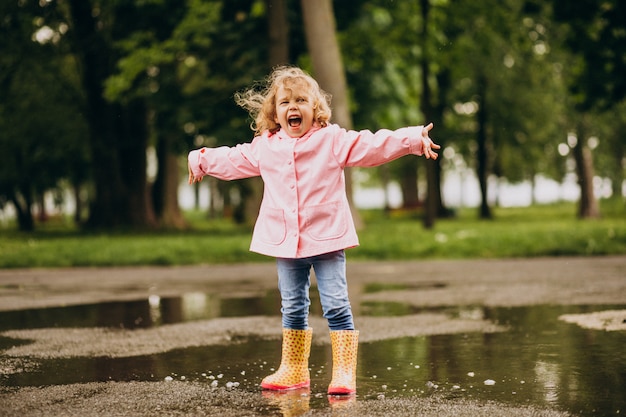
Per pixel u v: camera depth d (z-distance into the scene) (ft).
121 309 25.26
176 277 38.11
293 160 13.30
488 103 110.73
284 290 13.53
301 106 13.38
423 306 24.39
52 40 80.53
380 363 15.16
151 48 67.15
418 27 73.46
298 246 13.14
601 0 55.31
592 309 22.26
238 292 30.50
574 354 15.55
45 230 101.45
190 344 18.06
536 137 114.01
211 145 78.59
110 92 67.97
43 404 12.11
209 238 55.88
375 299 26.63
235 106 71.00
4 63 78.59
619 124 104.47
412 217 125.70
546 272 35.04
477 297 26.40
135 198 88.02
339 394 12.63
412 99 94.73
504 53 98.32
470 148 138.21
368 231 58.75
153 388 13.25
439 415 11.04
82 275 39.73
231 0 71.15
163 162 92.94
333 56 56.39
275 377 13.29
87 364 15.65
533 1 60.44
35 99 85.25
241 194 81.05
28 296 29.73
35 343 18.45
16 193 101.50
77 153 95.40
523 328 19.24
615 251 45.57
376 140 13.12
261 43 68.49
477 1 72.43
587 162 101.30
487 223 92.63
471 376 13.75
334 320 13.24
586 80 57.36
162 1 68.03
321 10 56.29
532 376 13.60
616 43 55.42
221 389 13.17
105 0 74.23
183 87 76.07
